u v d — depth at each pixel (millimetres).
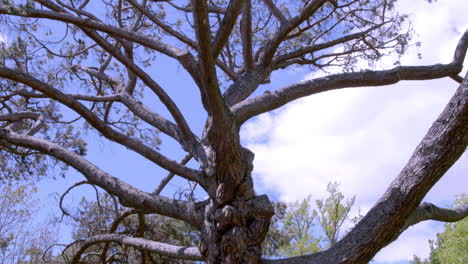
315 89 7570
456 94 5281
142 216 10844
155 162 7023
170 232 12516
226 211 6152
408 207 5359
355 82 7664
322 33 10172
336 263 5406
